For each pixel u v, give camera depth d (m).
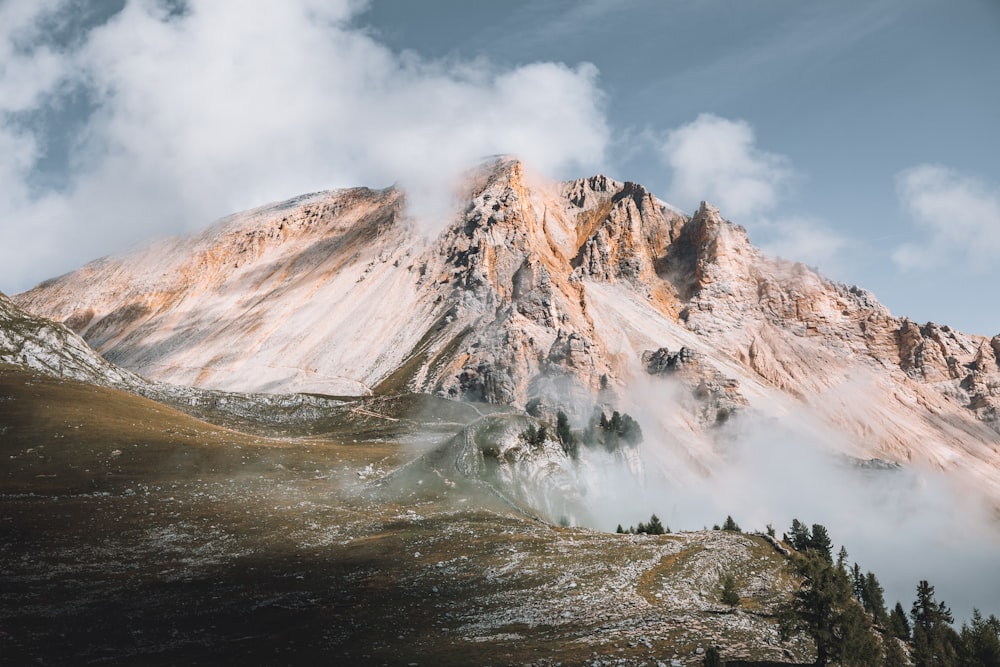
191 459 152.12
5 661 68.38
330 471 155.12
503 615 80.69
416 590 89.44
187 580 93.31
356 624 79.00
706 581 91.62
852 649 69.06
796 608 72.06
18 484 129.38
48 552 100.19
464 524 116.88
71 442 151.75
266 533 112.69
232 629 78.06
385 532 114.00
